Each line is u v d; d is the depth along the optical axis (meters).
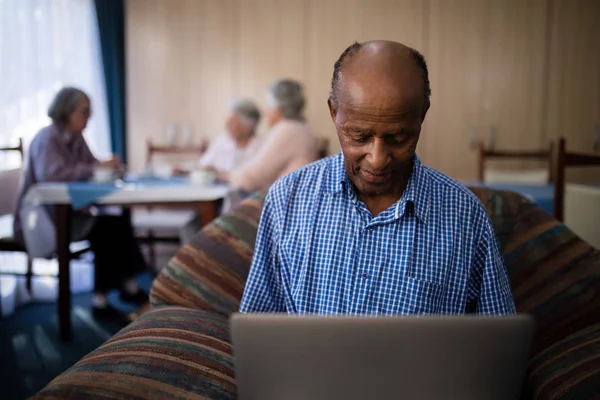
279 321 0.64
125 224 3.26
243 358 0.65
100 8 4.55
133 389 0.87
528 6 4.56
